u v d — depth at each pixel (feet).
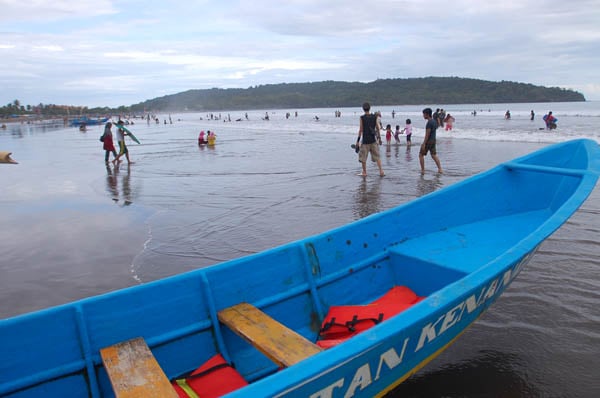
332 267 13.29
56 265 19.69
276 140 89.30
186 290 10.67
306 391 6.82
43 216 28.35
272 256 12.03
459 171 40.60
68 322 9.27
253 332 9.73
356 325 11.77
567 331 12.84
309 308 12.60
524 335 12.76
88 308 9.50
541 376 11.03
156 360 9.73
